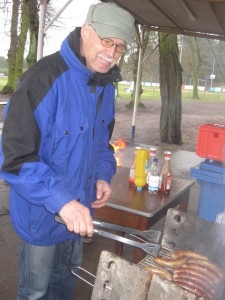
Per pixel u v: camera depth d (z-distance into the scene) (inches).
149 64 797.2
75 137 63.3
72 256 80.8
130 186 116.1
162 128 406.9
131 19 60.1
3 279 114.8
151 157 117.4
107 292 52.2
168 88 396.5
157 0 206.7
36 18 337.7
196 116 710.5
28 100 57.6
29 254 70.7
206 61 1085.1
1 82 1122.7
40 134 59.7
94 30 58.2
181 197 122.3
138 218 99.3
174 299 46.4
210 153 124.1
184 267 63.0
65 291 84.6
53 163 63.8
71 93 62.2
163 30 295.9
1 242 138.5
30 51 435.8
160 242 77.4
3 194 189.2
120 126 503.5
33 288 72.7
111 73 67.1
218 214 118.6
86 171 68.4
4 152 57.6
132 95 739.4
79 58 62.0
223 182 121.1
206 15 218.5
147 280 48.8
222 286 59.7
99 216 105.1
